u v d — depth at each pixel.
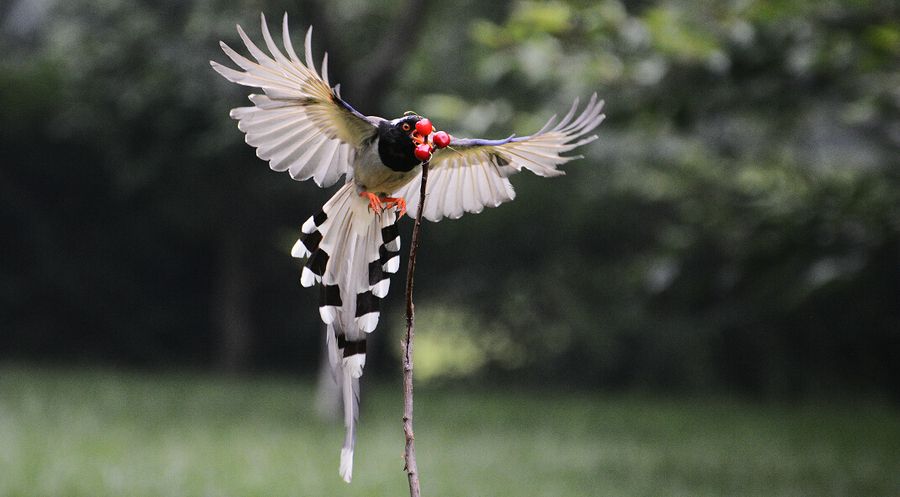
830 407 19.80
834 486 10.85
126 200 21.70
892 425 16.97
